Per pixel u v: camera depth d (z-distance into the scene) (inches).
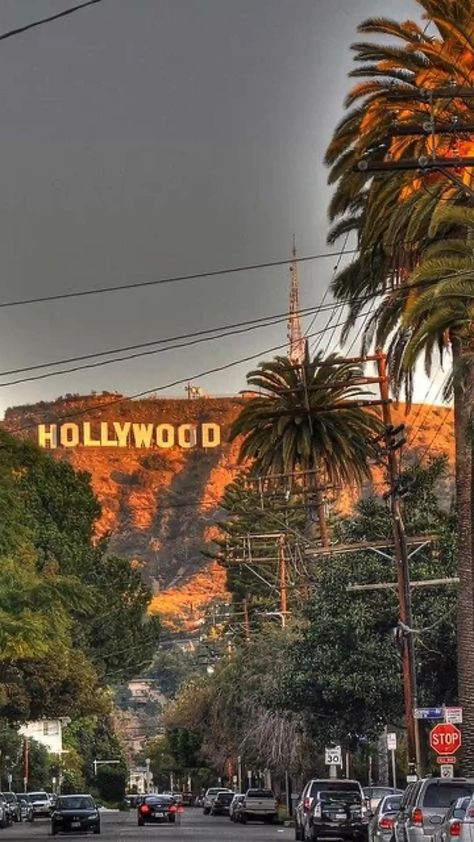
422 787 1900.8
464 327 2295.8
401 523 3068.4
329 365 4084.6
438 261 2132.1
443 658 3454.7
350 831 2792.8
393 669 3464.6
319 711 3607.3
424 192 2277.3
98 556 5728.3
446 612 3400.6
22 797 5615.2
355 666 3491.6
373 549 3248.0
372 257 2696.9
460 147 2359.7
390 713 3540.8
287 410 4106.8
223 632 6998.0
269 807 4507.9
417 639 3430.1
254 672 4596.5
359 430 4138.8
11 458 3336.6
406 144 2438.5
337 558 3567.9
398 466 3686.0
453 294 2095.2
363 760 4586.6
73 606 3405.5
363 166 1573.6
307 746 4320.9
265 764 4488.2
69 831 3513.8
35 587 3309.5
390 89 2464.3
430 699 3462.1
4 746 6766.7
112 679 5954.7
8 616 3213.6
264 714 4382.4
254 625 6441.9
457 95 1633.9
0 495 3304.6
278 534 5300.2
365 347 2731.3
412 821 1882.4
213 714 5231.3
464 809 1670.8
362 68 2498.8
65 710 4463.6
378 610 3489.2
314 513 4298.7
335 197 2687.0
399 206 2411.4
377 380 3302.2
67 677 4453.7
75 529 5438.0
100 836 3316.9
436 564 3535.9
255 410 4156.0
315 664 3508.9
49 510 5364.2
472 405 2260.1
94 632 5689.0
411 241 2452.0
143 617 5895.7
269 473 4254.4
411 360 2183.8
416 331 2432.3
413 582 3225.9
